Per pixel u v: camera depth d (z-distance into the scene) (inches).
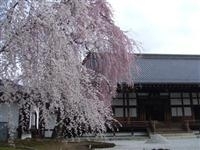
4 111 331.0
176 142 816.3
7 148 382.9
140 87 1138.7
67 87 307.6
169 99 1182.9
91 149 631.2
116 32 476.1
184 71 1347.2
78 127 374.3
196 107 1184.8
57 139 515.5
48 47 293.7
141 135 1034.7
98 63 464.1
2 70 286.4
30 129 609.3
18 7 287.7
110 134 1015.0
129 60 506.6
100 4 455.8
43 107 317.4
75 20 338.0
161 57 1425.9
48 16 292.0
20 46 286.2
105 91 479.8
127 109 1143.6
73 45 347.3
